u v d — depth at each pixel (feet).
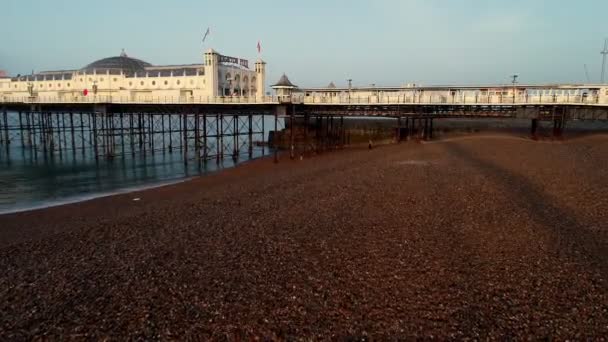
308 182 74.02
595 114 122.21
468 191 59.82
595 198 53.88
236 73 171.63
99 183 94.27
